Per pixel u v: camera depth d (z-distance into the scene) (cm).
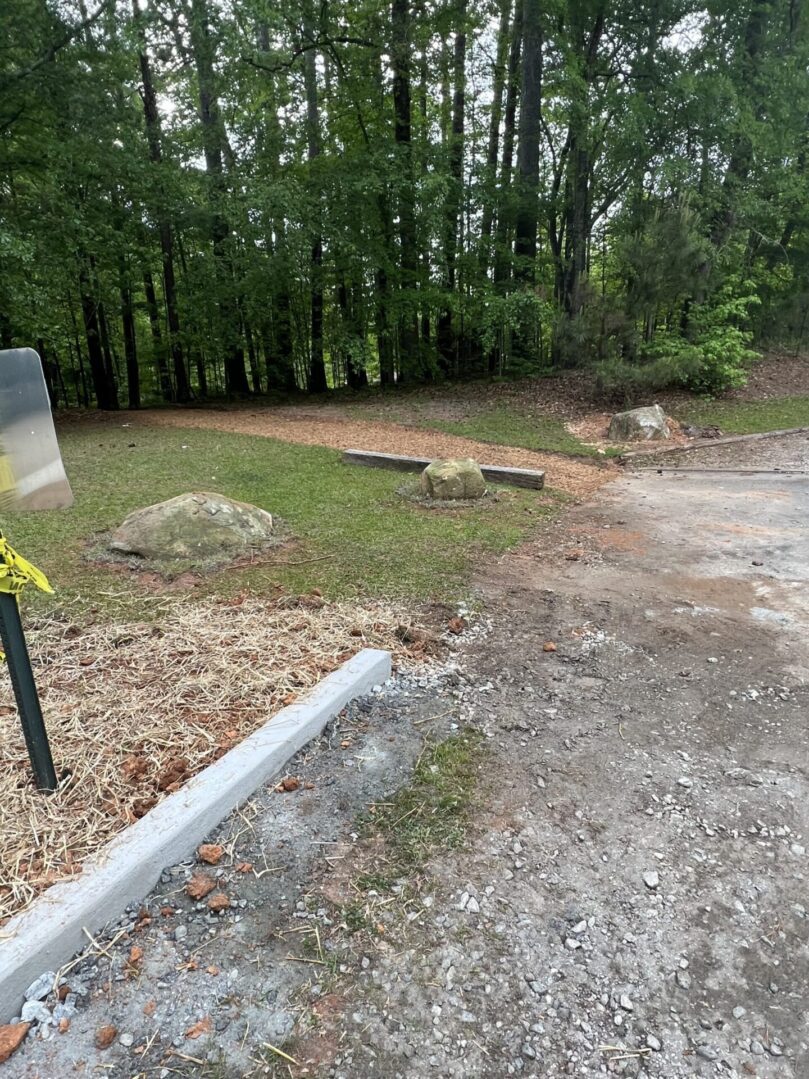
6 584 183
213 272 1362
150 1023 149
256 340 1711
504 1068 144
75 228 1010
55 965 160
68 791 210
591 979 164
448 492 632
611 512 620
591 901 187
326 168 1396
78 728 243
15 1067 139
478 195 1377
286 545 487
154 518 463
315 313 1574
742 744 261
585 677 312
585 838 210
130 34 1007
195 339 1480
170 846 189
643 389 1184
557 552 498
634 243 1092
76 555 454
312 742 251
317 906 181
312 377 1636
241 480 697
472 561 465
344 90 1419
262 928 174
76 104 1007
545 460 870
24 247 866
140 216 1266
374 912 180
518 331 1384
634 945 174
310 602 375
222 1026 149
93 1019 150
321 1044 147
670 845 208
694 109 1182
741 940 176
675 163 1148
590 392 1238
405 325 1549
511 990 161
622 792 231
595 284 1205
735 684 307
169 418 1205
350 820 213
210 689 275
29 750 203
